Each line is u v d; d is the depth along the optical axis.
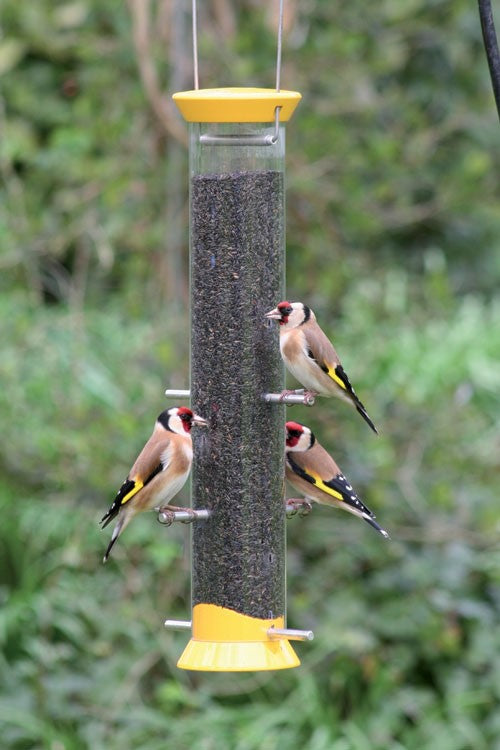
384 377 15.69
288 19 14.69
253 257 8.95
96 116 14.70
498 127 17.58
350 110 14.62
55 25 15.83
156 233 14.34
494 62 7.45
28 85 17.00
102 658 13.03
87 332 14.94
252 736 12.47
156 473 8.83
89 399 13.88
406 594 13.45
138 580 13.31
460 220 17.58
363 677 13.24
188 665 8.68
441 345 17.11
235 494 8.91
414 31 15.44
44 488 13.98
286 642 8.88
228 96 8.38
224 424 8.95
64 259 16.94
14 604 13.51
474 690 13.11
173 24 14.12
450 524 13.61
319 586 13.54
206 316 8.99
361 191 14.45
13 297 15.37
